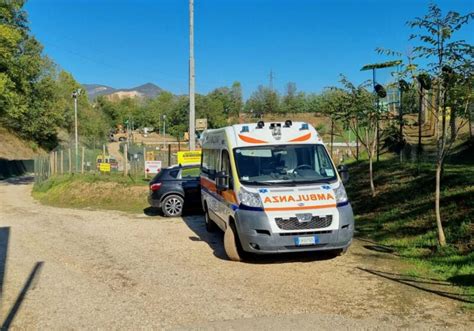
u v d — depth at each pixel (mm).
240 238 7824
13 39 36188
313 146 8820
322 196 7828
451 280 6680
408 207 10906
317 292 6410
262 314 5629
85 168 31234
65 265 8461
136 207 17469
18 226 13898
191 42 19000
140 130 113125
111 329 5309
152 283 7098
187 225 12727
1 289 7016
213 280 7148
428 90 9398
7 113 38969
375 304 5863
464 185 10555
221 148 9570
